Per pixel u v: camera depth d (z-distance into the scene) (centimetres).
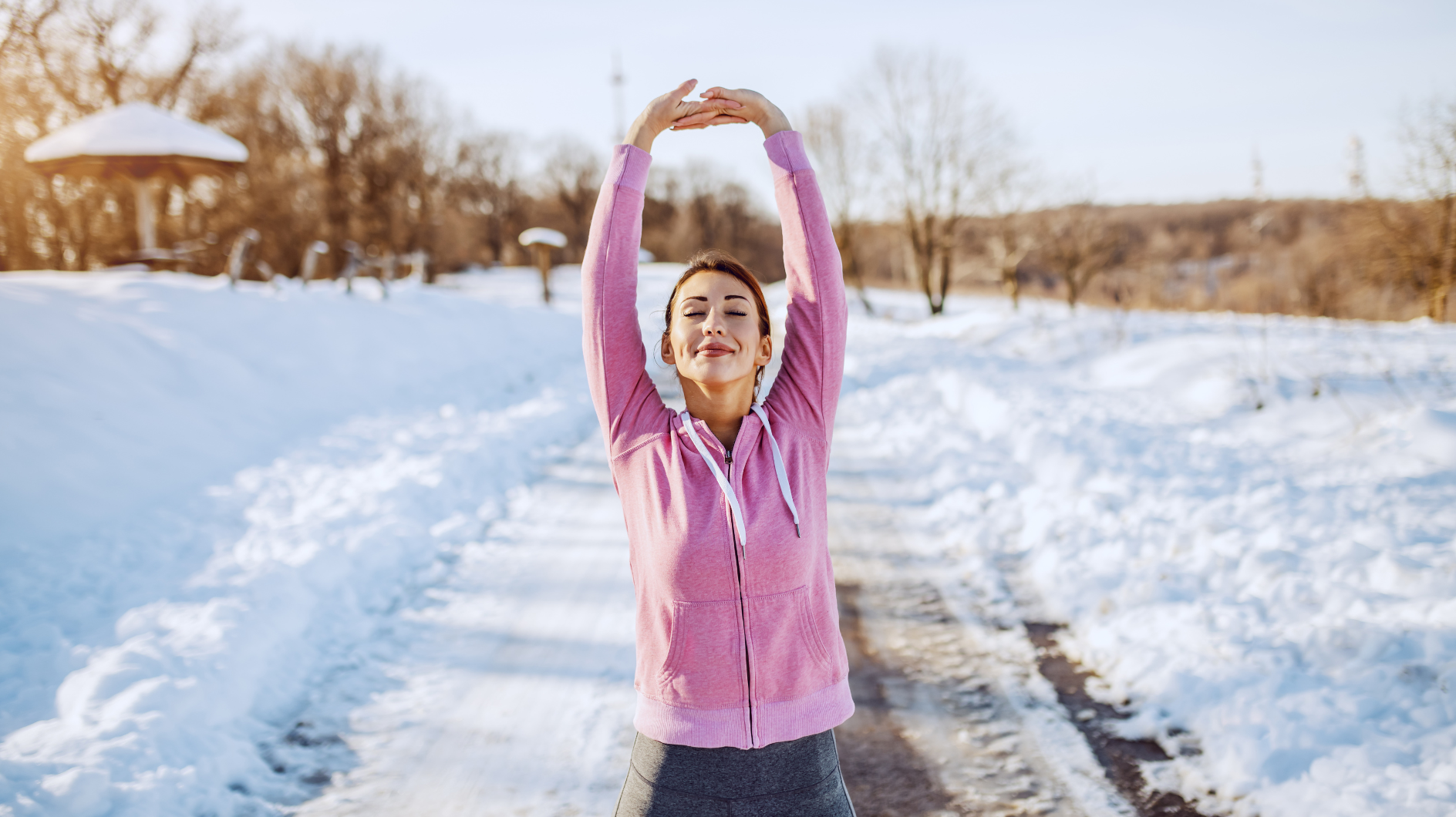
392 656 407
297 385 1001
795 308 184
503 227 7012
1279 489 580
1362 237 2862
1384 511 542
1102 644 393
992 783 304
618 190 183
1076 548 494
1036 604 451
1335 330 1420
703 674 161
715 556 159
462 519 599
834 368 180
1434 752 281
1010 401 961
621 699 366
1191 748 316
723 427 178
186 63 3066
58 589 468
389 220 4672
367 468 730
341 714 356
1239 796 286
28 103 2552
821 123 3416
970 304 3972
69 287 979
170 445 732
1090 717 343
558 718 352
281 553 500
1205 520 516
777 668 163
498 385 1230
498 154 6819
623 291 181
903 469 750
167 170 1510
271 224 3281
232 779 309
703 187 8662
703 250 183
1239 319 1702
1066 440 736
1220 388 988
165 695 334
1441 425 704
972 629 425
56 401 695
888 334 2172
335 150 4450
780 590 162
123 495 630
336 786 309
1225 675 340
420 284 1694
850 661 397
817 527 172
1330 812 265
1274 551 445
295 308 1177
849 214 3453
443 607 462
